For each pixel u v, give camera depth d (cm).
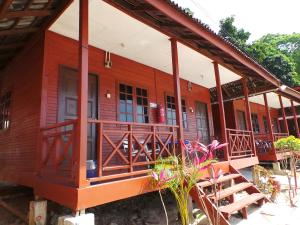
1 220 431
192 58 646
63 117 488
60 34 507
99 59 585
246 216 461
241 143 711
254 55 2116
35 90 490
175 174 357
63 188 331
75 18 440
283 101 1370
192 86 905
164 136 704
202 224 427
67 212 437
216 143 315
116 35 517
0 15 361
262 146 999
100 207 494
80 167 313
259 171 738
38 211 395
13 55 625
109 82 598
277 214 485
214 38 524
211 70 748
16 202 504
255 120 1387
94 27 480
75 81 523
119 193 350
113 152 364
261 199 532
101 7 411
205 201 409
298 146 716
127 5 414
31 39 535
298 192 683
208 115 954
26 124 508
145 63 695
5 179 582
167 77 779
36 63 506
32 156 459
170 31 503
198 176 374
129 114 633
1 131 655
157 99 727
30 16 418
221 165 572
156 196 595
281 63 2008
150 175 395
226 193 459
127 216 475
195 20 457
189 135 840
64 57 507
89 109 550
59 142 379
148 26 477
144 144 414
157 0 389
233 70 729
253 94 966
